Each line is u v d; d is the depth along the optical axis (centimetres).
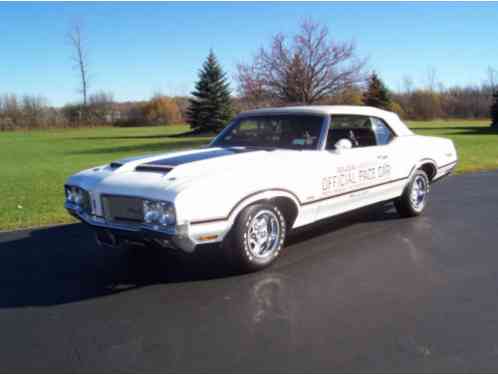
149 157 506
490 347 316
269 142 555
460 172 1177
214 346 323
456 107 7844
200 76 4781
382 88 5822
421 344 321
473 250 527
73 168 1580
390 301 393
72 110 7594
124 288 434
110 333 347
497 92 4306
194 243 411
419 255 511
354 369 291
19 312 388
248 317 368
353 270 467
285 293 413
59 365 304
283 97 2488
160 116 7869
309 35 2452
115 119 7794
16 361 310
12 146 3091
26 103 7394
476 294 405
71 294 424
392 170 605
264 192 446
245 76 2527
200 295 412
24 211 799
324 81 2459
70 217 744
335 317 365
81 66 7044
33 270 492
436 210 731
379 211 722
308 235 591
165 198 395
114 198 434
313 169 495
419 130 3728
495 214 702
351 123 575
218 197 413
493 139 2508
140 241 429
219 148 545
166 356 312
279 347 320
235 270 470
